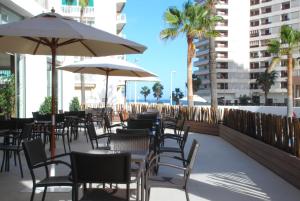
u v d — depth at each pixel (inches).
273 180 302.4
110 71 503.2
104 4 1599.4
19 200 231.9
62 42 258.5
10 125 342.6
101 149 258.8
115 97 1499.8
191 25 859.4
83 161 160.2
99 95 1491.1
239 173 328.5
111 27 1610.5
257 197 251.1
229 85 3983.8
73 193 166.2
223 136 597.6
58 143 495.5
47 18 230.2
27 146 195.8
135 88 1641.2
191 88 887.1
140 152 235.8
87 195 174.2
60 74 948.0
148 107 936.3
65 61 925.8
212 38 834.2
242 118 491.2
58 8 926.4
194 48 885.8
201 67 4217.5
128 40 239.6
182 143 320.2
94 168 160.2
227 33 3971.5
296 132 293.3
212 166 360.5
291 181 288.5
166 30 871.1
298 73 3501.5
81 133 629.3
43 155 211.9
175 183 205.9
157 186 201.6
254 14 4042.8
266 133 379.6
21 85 665.0
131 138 250.8
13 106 556.1
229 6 3956.7
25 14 660.7
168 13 867.4
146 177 203.0
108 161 159.3
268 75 3548.2
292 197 252.1
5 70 599.8
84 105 1005.2
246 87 4023.1
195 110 725.9
